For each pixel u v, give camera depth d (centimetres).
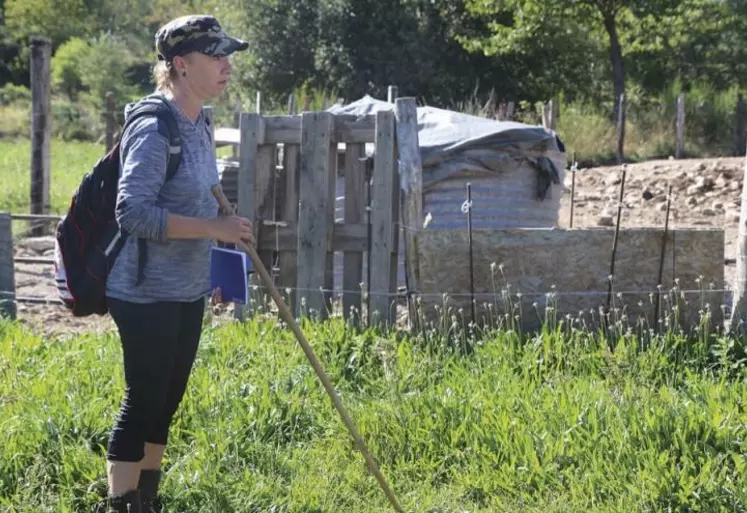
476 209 2014
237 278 976
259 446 1165
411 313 1594
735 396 1263
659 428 1139
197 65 927
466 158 1983
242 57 8088
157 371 947
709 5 7631
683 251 1586
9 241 1822
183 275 942
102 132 7569
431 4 7775
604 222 3212
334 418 1245
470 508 1060
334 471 1138
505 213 2052
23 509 1020
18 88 10506
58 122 7756
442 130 2039
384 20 7750
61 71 11356
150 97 927
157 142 899
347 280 1731
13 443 1112
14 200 3747
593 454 1109
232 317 1753
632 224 3219
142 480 1014
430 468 1141
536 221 2122
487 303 1582
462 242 1580
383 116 1661
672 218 3303
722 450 1116
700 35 8075
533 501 1063
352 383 1393
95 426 1179
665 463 1068
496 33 7738
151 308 934
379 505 1071
